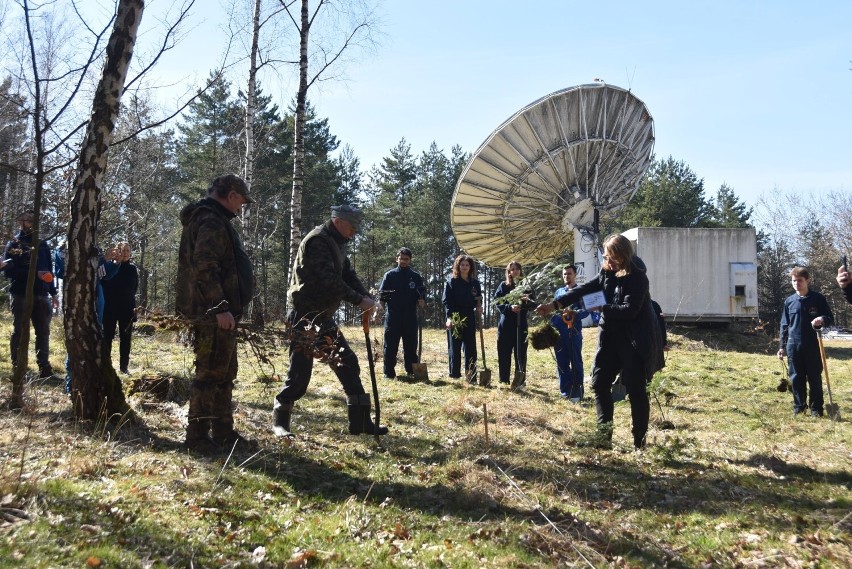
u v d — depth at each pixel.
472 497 4.27
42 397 6.09
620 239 6.02
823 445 6.59
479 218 19.58
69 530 3.09
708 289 20.78
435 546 3.54
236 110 34.00
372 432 5.86
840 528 4.04
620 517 4.28
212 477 4.14
